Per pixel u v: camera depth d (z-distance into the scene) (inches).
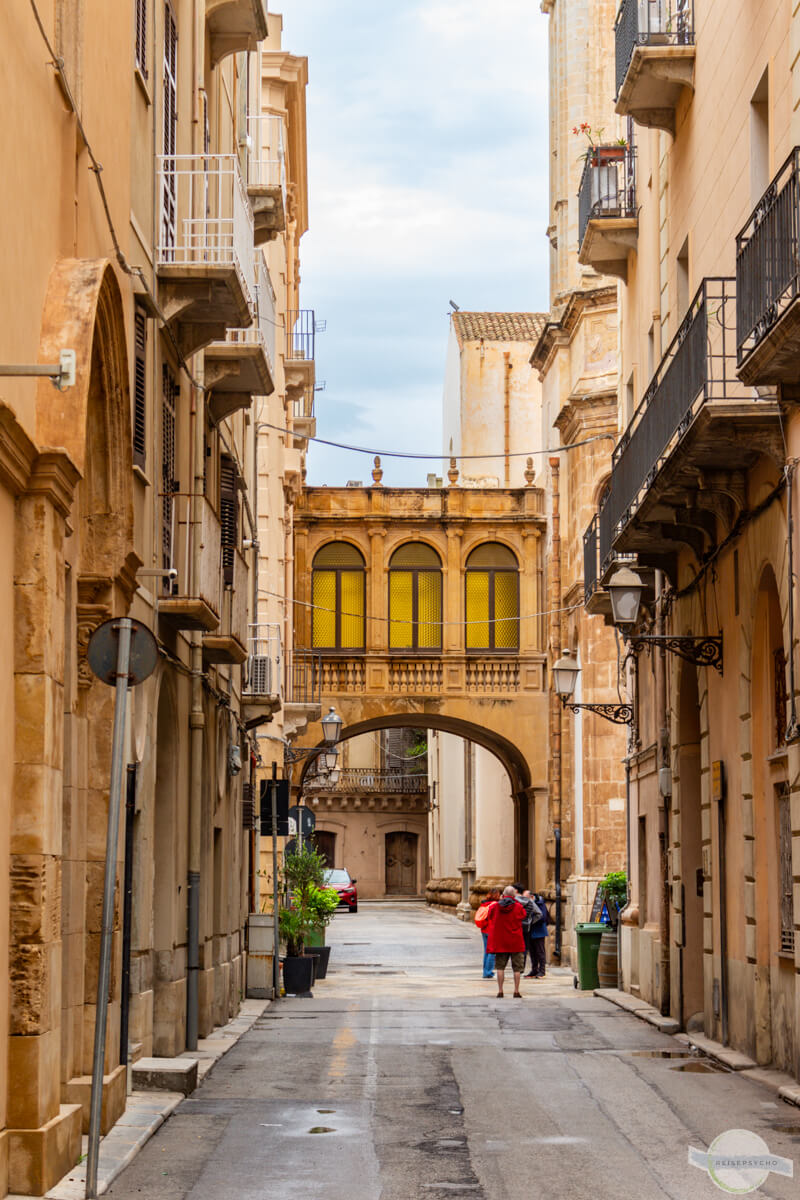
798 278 579.8
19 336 446.6
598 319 1648.6
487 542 2017.7
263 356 906.1
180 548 797.2
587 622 1635.1
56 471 451.5
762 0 754.8
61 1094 529.3
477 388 2632.9
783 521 706.8
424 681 1993.1
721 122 856.3
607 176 1227.2
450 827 3065.9
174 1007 765.3
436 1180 470.9
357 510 2017.7
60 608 466.0
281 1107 612.1
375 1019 1001.5
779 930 743.1
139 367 685.3
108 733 581.3
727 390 813.2
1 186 423.5
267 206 1144.2
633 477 973.2
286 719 1775.3
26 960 441.7
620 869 1610.5
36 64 468.1
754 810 775.7
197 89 899.4
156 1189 457.1
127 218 642.8
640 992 1143.0
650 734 1159.0
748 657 784.9
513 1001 1174.3
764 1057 745.0
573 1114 593.3
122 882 584.7
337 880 3193.9
